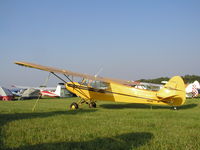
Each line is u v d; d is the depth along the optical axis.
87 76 11.41
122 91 11.80
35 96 23.86
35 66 9.80
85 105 13.72
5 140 3.99
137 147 3.67
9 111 8.98
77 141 4.04
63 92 27.11
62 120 6.43
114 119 6.86
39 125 5.56
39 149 3.52
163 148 3.68
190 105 13.91
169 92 10.83
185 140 4.20
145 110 10.23
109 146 3.77
